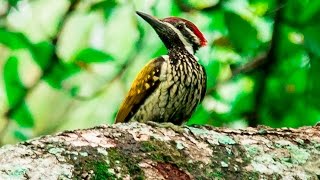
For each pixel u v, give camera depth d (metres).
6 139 13.01
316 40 11.58
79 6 13.28
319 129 6.49
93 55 12.10
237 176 5.65
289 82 12.77
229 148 5.89
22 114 12.41
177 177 5.46
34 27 13.69
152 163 5.48
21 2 12.91
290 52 12.64
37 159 5.14
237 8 12.50
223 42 12.40
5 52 13.08
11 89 12.33
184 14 13.07
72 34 13.74
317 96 12.46
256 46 12.12
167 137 5.81
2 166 5.00
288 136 6.25
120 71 13.52
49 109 15.04
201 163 5.64
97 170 5.23
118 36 14.06
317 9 12.00
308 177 5.79
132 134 5.71
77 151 5.32
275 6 12.51
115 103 14.37
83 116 14.75
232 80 13.08
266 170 5.75
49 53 12.16
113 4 12.71
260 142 6.07
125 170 5.34
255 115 12.74
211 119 12.68
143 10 13.41
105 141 5.54
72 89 12.70
